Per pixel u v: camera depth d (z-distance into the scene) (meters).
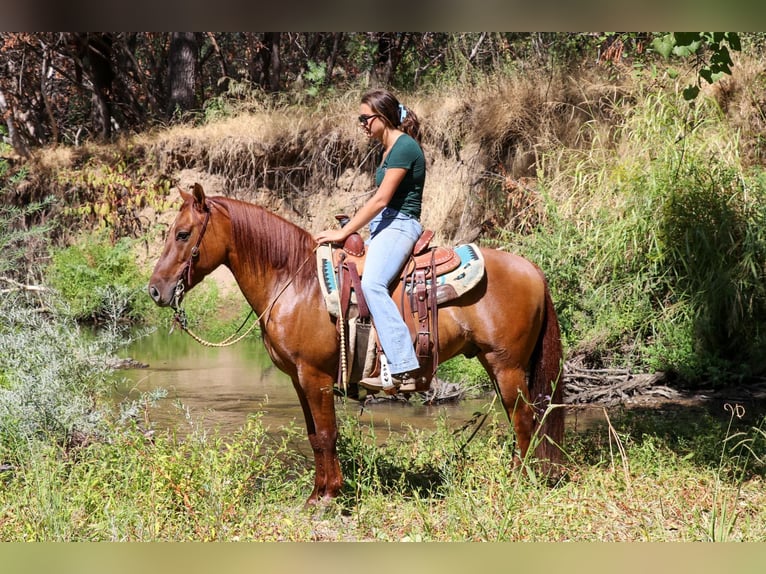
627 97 13.67
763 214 10.40
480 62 17.28
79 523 4.90
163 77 26.33
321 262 5.50
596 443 7.04
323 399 5.52
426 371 5.54
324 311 5.43
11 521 5.00
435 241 14.63
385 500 5.52
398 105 5.52
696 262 10.41
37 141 23.34
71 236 18.55
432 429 7.97
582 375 10.08
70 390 6.65
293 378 5.73
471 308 5.58
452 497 5.25
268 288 5.57
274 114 18.06
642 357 10.34
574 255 10.95
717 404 9.18
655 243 10.56
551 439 5.57
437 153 15.52
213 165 18.33
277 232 5.57
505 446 5.82
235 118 18.61
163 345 14.62
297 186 17.81
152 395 6.71
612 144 13.02
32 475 5.38
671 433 7.52
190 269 5.49
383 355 5.35
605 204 11.35
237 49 26.06
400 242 5.46
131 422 6.22
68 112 26.05
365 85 18.41
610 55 14.12
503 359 5.62
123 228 18.59
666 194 10.71
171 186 18.53
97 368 6.93
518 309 5.62
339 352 5.46
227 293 16.97
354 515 5.36
